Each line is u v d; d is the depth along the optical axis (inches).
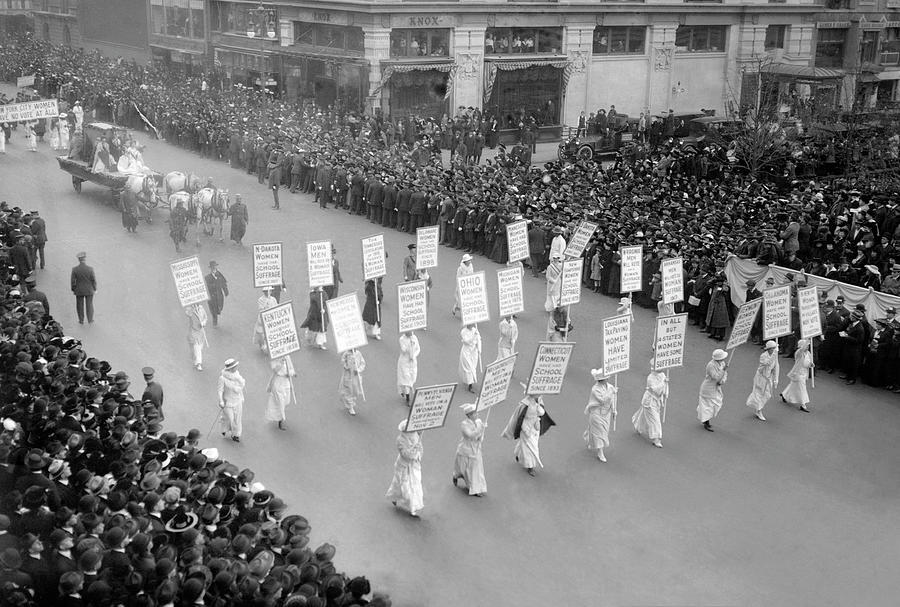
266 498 526.6
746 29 2406.5
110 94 2092.8
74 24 2923.2
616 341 765.9
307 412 809.5
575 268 956.6
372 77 1913.1
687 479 720.3
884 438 805.9
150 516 482.6
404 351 830.5
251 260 1233.4
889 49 2701.8
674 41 2311.8
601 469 730.8
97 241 1274.6
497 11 2011.6
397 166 1536.7
